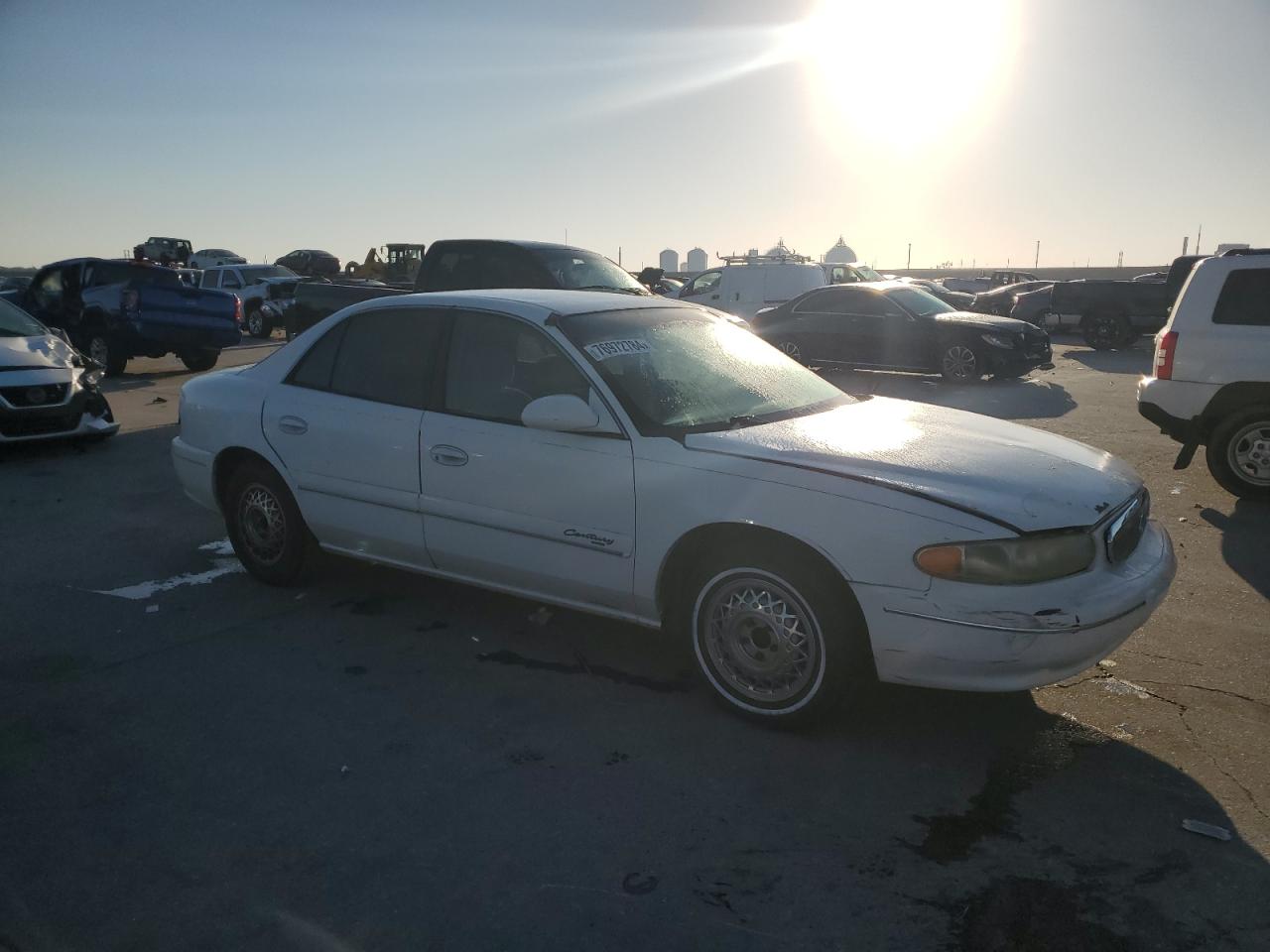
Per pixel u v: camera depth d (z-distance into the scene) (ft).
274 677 14.20
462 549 14.93
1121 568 12.17
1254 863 9.72
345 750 12.09
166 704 13.35
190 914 9.05
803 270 62.44
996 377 49.42
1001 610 11.04
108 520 22.88
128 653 15.10
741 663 12.66
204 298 51.06
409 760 11.84
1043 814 10.62
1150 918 8.90
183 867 9.76
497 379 14.75
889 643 11.49
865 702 13.35
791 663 12.22
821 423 14.03
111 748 12.16
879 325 49.78
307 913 9.05
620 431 13.35
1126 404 41.24
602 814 10.64
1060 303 71.36
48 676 14.24
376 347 16.25
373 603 17.17
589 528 13.51
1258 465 23.88
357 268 104.06
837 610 11.80
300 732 12.57
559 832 10.30
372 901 9.21
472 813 10.67
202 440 18.12
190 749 12.13
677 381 14.37
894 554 11.35
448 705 13.32
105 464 29.25
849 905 9.11
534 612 16.65
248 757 11.93
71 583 18.34
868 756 11.91
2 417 29.01
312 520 16.84
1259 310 23.65
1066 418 37.29
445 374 15.26
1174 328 24.62
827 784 11.25
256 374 17.81
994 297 95.66
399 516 15.56
